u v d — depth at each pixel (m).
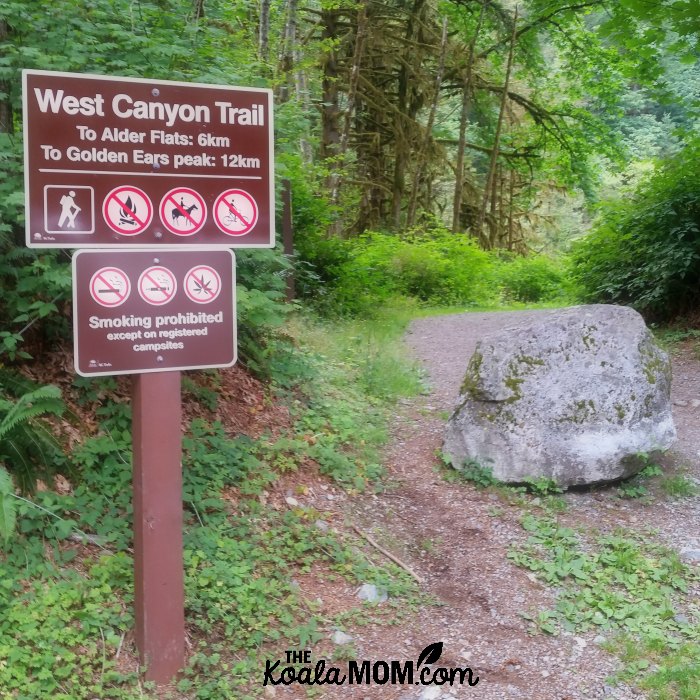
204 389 5.62
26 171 3.16
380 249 17.67
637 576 4.64
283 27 15.23
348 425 6.30
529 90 30.45
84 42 4.96
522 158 27.55
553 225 31.38
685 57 9.05
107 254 3.30
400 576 4.60
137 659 3.58
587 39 23.45
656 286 10.89
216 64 5.96
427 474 5.86
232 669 3.68
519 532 5.12
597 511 5.41
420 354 9.66
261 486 5.08
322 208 12.45
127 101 3.33
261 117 3.62
